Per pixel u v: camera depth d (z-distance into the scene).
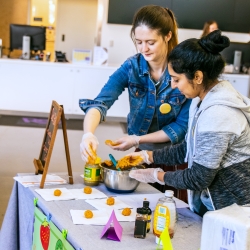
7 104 6.79
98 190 2.09
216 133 1.52
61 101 6.85
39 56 7.31
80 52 6.89
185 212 1.88
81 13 10.77
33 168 4.64
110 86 2.29
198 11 8.27
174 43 2.14
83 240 1.52
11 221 2.15
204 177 1.56
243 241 1.09
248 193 1.61
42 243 1.83
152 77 2.21
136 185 2.11
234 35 8.52
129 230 1.66
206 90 1.61
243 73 7.36
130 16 8.29
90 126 2.15
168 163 2.03
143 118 2.29
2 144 5.38
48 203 1.86
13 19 10.46
